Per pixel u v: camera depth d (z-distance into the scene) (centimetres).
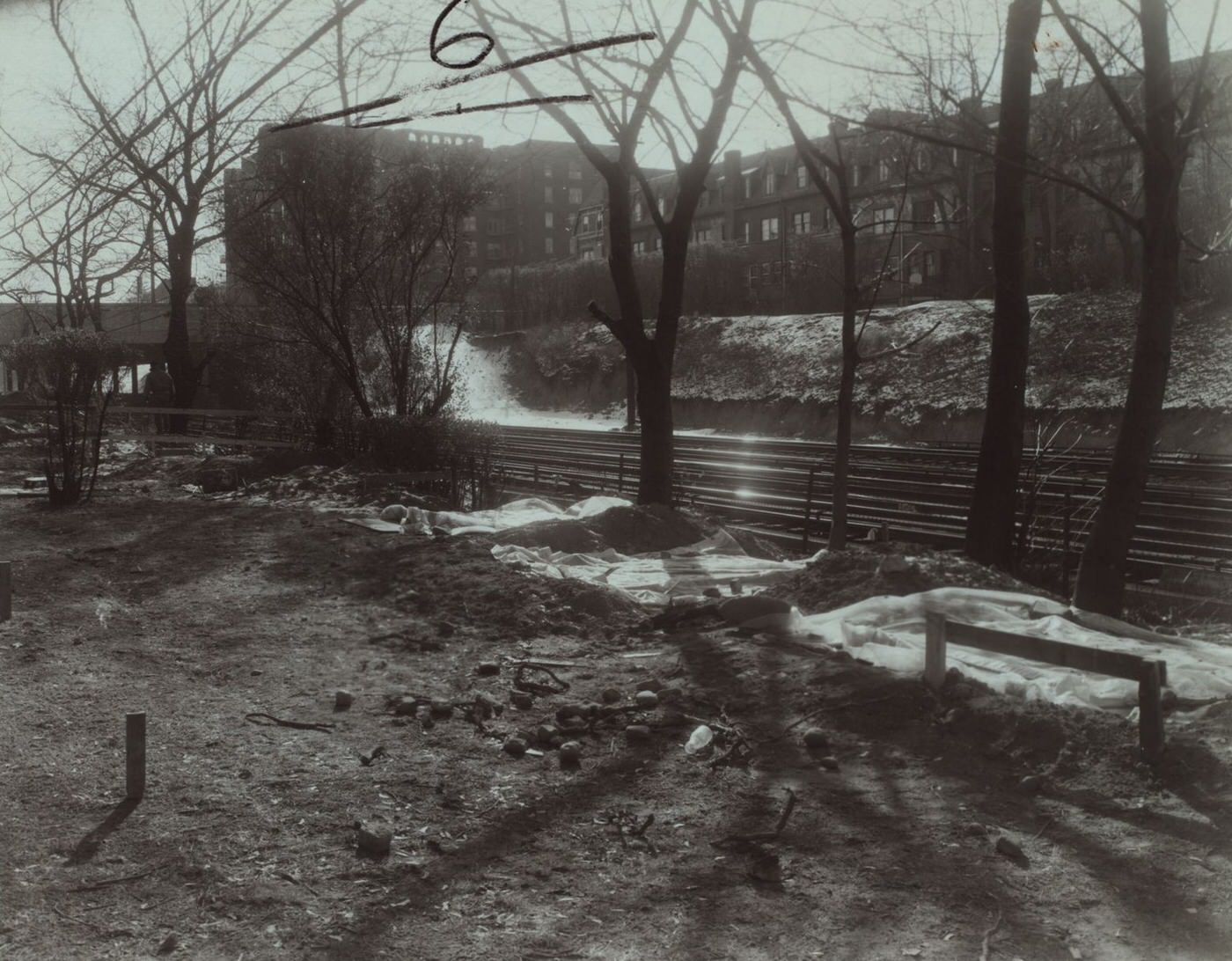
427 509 1670
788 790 587
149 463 2330
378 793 588
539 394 6444
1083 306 3997
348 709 734
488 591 1012
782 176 7825
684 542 1371
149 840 527
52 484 1702
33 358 1762
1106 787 579
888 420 4109
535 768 629
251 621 965
